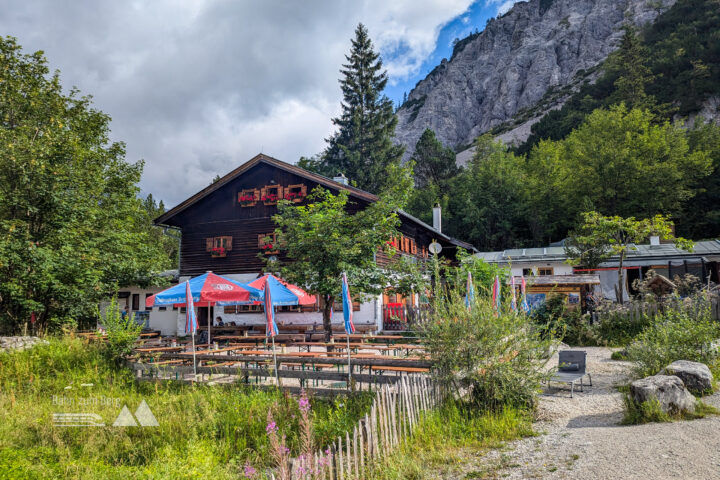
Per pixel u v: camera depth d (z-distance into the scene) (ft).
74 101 71.92
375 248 42.86
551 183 169.68
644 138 155.22
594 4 563.48
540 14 633.20
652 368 29.94
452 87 583.99
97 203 63.26
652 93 240.73
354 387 26.35
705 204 160.45
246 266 76.59
